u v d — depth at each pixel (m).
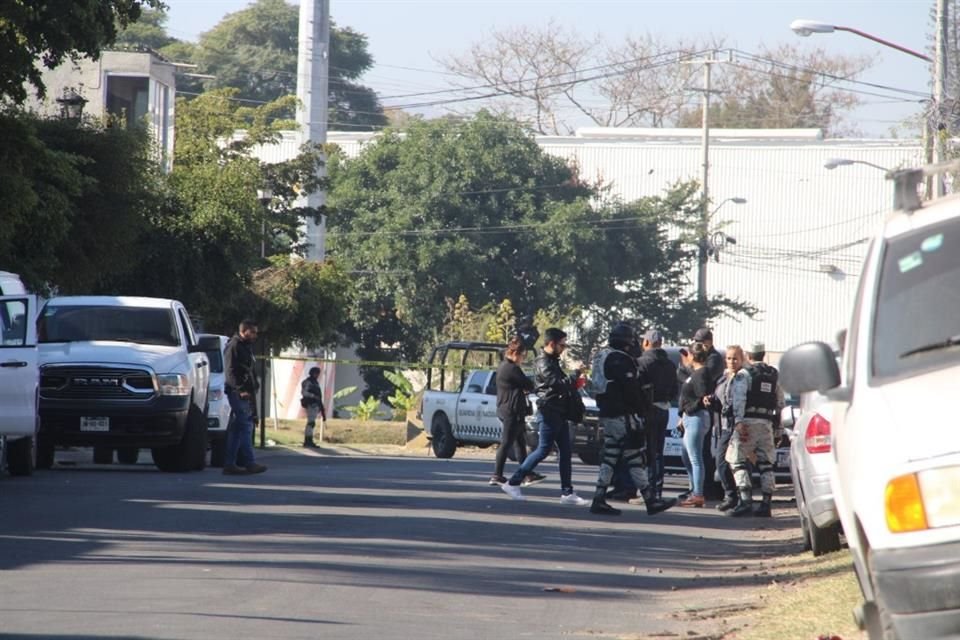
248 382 48.94
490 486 47.12
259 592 22.30
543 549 29.97
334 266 89.06
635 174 179.38
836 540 29.31
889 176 16.77
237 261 78.12
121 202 64.44
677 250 150.25
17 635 18.36
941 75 59.16
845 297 178.00
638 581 26.11
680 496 44.56
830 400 15.43
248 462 49.22
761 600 23.80
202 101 106.94
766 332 180.12
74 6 45.41
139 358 48.38
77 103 64.44
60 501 36.09
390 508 36.94
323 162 96.12
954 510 13.23
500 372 44.75
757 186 179.88
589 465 67.19
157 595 21.77
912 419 13.89
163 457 50.28
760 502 41.78
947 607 13.10
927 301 15.45
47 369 47.72
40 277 58.06
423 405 75.75
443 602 22.30
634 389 38.69
